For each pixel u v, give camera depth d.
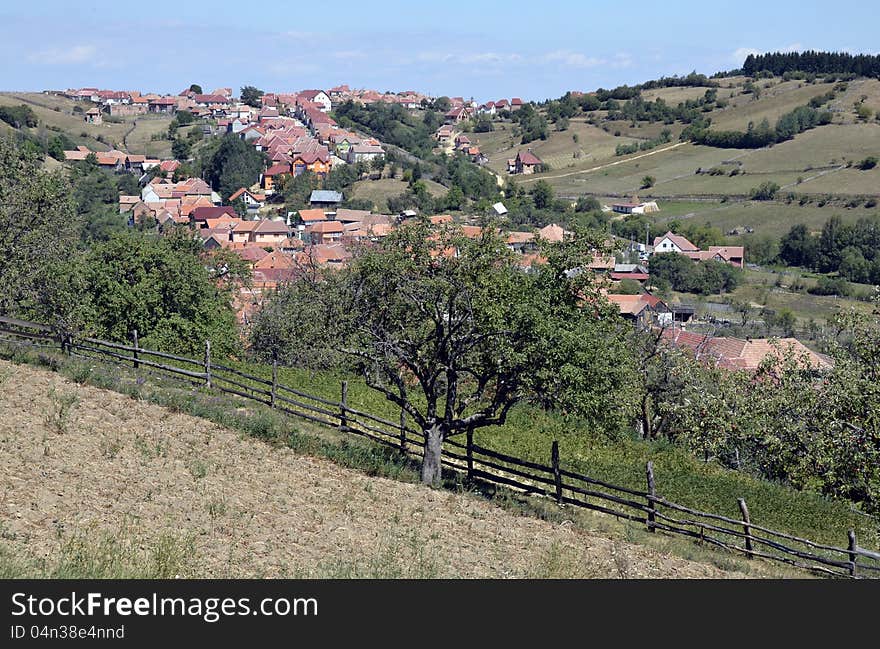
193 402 26.05
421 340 22.95
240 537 16.39
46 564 13.73
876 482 22.94
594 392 20.95
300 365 39.94
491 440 31.33
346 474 22.34
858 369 24.41
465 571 16.45
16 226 35.69
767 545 22.50
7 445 19.31
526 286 21.22
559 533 20.50
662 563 19.44
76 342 31.14
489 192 172.00
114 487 17.86
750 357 58.22
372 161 186.50
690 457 33.59
